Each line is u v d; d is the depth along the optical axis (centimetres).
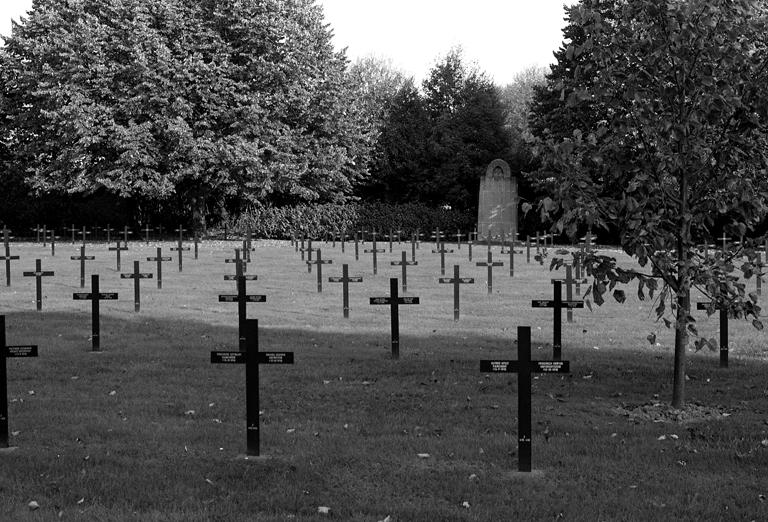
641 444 959
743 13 969
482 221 4756
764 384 1275
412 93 7075
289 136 4844
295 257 3597
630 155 1022
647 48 1001
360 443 965
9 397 1187
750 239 1009
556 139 1040
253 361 906
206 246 4297
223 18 4706
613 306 2203
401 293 2442
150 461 902
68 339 1658
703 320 1939
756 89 1003
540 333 1762
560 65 5306
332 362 1425
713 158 1027
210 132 4538
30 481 840
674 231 1029
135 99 4412
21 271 2981
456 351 1538
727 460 905
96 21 4625
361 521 741
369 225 5369
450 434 1002
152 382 1280
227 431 1012
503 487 823
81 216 5378
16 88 4825
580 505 777
